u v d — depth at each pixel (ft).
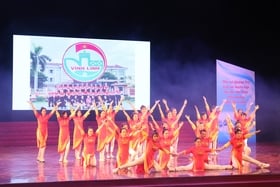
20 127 42.98
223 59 48.42
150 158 24.76
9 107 42.70
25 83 42.57
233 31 48.34
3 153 36.24
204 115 32.96
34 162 30.22
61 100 43.42
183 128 47.03
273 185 23.66
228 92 45.06
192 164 25.95
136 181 22.71
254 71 47.70
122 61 45.32
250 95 45.91
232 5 48.08
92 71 44.32
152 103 46.96
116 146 41.91
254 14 48.44
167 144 25.55
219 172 25.07
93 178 22.84
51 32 43.52
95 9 44.70
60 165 28.63
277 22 48.96
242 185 23.36
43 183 21.59
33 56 42.78
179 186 22.68
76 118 31.73
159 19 46.68
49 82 43.14
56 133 44.09
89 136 28.14
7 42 42.47
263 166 26.86
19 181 21.89
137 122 29.35
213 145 33.32
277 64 49.24
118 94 45.03
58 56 43.45
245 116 29.50
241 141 26.63
